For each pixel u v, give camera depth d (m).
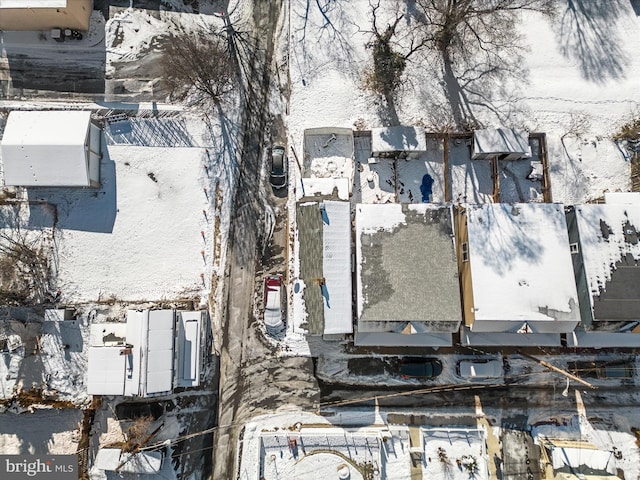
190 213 28.73
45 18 28.34
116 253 28.30
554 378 26.81
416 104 29.31
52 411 27.00
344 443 26.58
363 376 27.12
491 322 24.06
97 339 26.69
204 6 30.34
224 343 27.62
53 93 29.44
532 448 26.23
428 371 26.61
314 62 29.88
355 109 29.34
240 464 26.52
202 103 29.52
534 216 25.27
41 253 28.16
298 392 27.12
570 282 24.23
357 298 24.45
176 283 28.12
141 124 29.27
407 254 24.81
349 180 27.98
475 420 26.61
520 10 30.16
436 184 28.70
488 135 27.83
